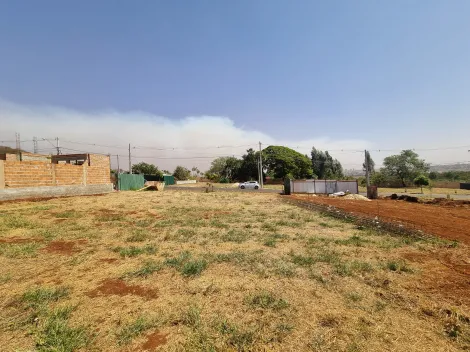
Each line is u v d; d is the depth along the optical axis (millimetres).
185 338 2438
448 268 4359
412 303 3150
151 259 4766
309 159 57500
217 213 10766
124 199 16562
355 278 3924
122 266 4402
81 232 6930
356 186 27000
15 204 12578
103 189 22125
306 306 3061
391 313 2918
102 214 10211
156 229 7434
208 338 2420
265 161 54781
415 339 2443
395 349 2295
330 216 10000
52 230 7113
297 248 5535
